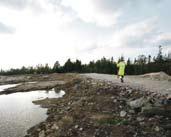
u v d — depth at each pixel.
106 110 13.48
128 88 17.23
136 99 13.30
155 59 88.44
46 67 121.50
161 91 15.81
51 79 67.38
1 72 135.62
